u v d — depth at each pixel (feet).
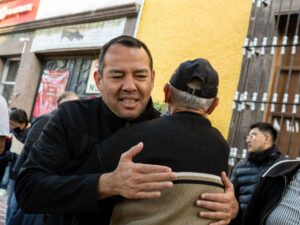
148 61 5.89
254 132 13.25
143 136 5.25
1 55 35.32
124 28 24.08
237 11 18.88
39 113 30.27
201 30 20.08
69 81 28.14
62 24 29.14
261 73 16.83
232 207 5.28
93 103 6.12
